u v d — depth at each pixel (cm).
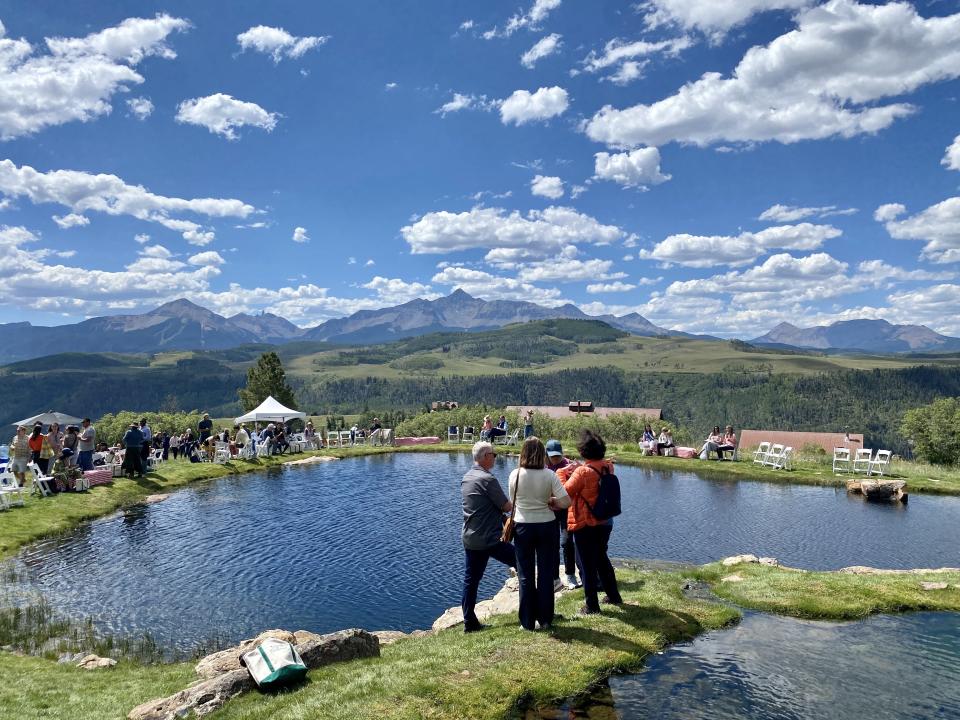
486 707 680
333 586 1562
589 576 996
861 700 714
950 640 922
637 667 812
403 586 1561
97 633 1278
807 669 807
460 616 1187
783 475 3027
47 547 1939
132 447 3097
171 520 2320
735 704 702
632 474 3203
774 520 2138
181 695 745
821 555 1712
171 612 1398
